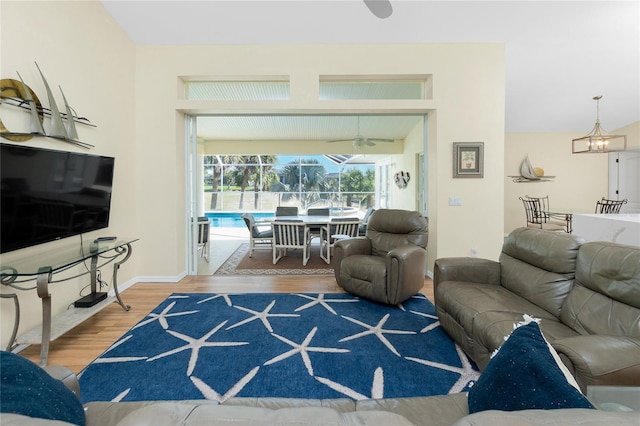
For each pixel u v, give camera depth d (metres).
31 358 2.12
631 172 6.71
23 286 2.32
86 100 2.95
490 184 3.93
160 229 3.85
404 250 3.03
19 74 2.25
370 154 8.27
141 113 3.80
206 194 9.68
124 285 3.57
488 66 3.86
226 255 5.62
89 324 2.65
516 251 2.44
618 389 1.07
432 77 3.86
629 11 3.32
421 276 3.24
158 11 3.32
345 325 2.62
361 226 5.98
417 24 3.53
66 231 2.45
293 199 9.70
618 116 6.21
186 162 4.12
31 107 2.26
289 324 2.64
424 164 4.28
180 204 3.97
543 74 4.58
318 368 2.00
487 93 3.87
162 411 0.59
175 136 3.82
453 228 3.94
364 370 1.97
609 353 1.18
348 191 9.77
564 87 4.98
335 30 3.62
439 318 2.52
